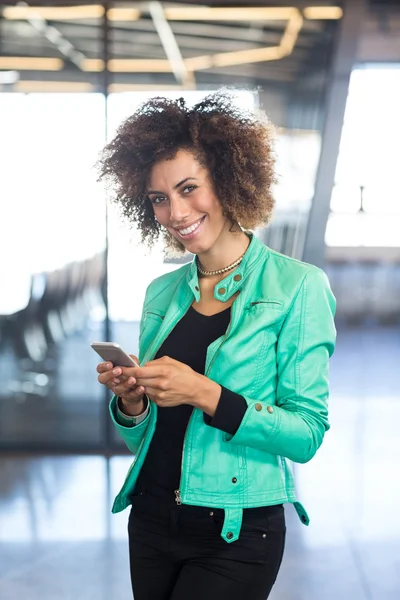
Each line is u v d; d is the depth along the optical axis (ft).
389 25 17.46
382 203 18.35
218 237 5.48
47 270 18.12
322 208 18.06
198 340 5.41
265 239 18.08
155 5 17.60
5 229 18.02
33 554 12.67
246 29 17.63
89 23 17.58
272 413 4.92
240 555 5.14
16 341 18.48
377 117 17.84
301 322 5.18
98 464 17.71
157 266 17.99
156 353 5.52
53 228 17.98
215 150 5.24
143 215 6.04
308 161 17.94
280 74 17.72
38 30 17.60
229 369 5.11
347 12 17.46
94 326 18.28
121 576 11.82
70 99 17.70
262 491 5.16
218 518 5.14
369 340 22.62
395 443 18.92
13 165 17.81
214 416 4.86
